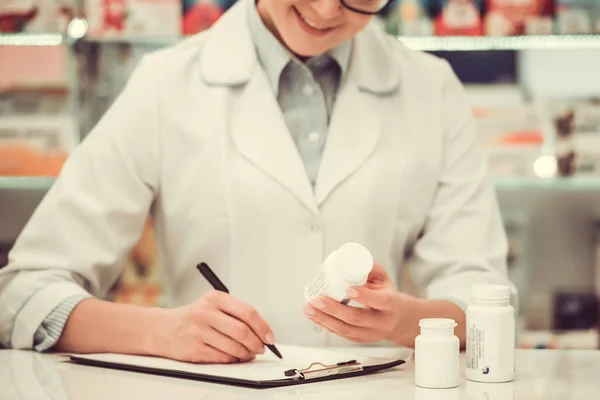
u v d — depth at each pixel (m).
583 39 3.13
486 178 2.18
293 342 2.06
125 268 3.06
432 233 2.14
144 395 1.36
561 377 1.53
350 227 2.06
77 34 3.05
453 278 2.03
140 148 2.09
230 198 2.04
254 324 1.62
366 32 2.22
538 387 1.44
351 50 2.17
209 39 2.18
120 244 2.07
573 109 3.12
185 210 2.09
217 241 2.06
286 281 2.04
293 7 1.89
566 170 3.11
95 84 3.10
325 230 2.05
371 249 2.09
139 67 2.17
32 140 3.08
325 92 2.16
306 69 2.10
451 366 1.43
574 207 3.33
